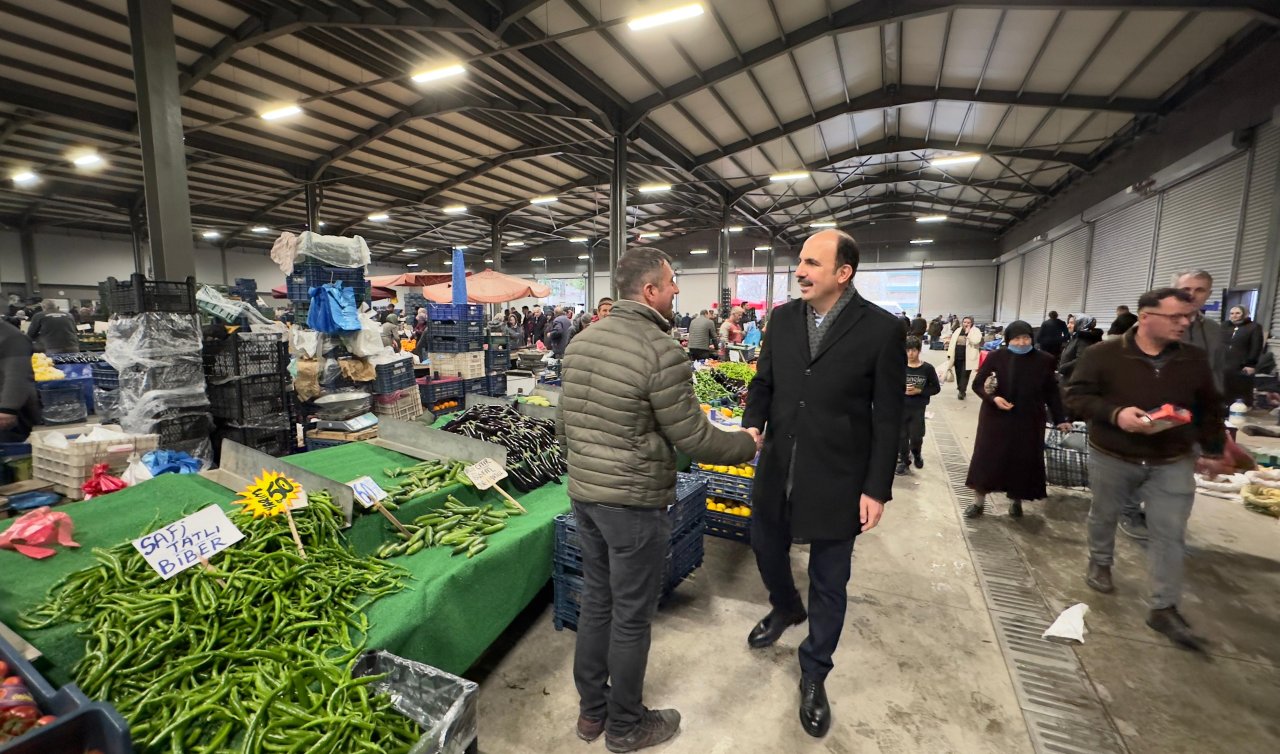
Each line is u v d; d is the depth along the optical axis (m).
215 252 23.94
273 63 8.40
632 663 1.77
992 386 3.87
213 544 1.77
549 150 12.42
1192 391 2.43
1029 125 11.84
